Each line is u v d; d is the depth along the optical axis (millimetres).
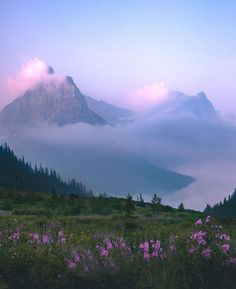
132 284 9898
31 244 11570
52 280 9695
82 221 25578
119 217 35281
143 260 10352
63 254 10641
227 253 10070
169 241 11000
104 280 9852
